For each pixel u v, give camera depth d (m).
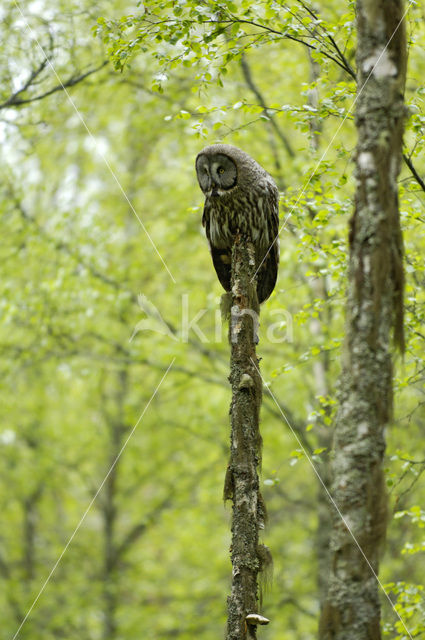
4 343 16.61
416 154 8.22
